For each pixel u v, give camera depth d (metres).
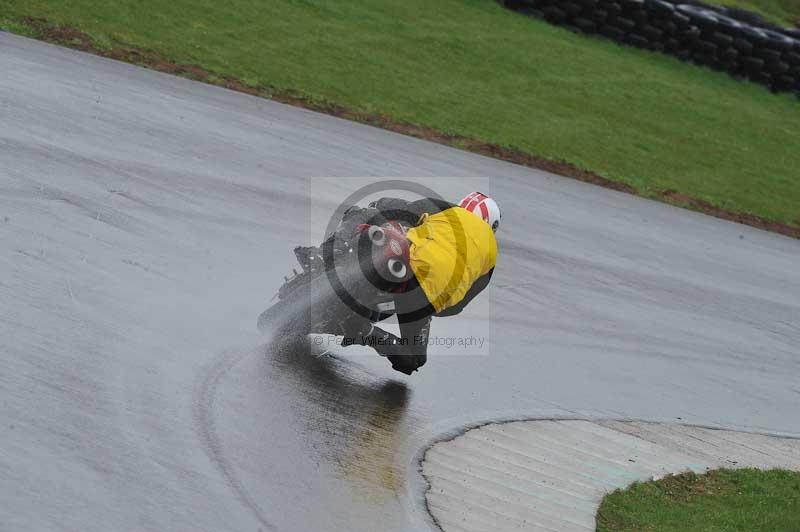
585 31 62.19
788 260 35.34
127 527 9.55
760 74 65.44
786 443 18.42
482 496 12.62
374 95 41.47
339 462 12.25
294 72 40.91
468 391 16.27
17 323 13.21
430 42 51.19
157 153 24.30
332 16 50.03
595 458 15.09
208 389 13.05
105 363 12.87
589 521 12.80
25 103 25.39
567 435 15.65
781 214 43.50
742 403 19.94
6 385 11.52
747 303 27.88
